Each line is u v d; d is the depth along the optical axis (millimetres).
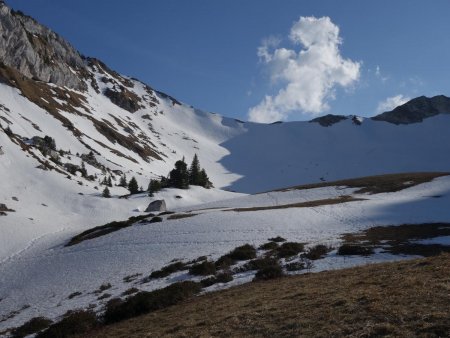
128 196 124438
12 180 105875
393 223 50312
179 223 61750
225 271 33406
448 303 14195
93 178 138875
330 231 48406
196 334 16156
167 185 145875
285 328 14828
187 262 40188
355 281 20781
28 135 145625
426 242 36844
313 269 29938
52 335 23625
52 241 72000
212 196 144250
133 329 20609
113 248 53062
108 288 36750
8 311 37062
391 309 14438
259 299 20641
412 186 84875
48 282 43969
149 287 33375
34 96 192375
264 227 53344
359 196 81312
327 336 13234
